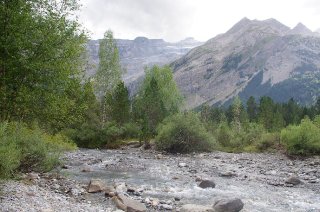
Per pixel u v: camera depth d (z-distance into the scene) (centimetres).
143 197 1917
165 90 8275
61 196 1681
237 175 2783
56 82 2286
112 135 5591
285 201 1931
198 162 3597
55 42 2286
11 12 2123
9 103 2244
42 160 2034
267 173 2941
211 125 7250
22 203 1362
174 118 4731
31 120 2567
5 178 1619
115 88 6669
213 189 2225
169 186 2289
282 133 4331
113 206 1611
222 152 4703
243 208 1742
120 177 2612
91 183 1950
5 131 1928
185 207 1633
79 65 2677
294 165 3484
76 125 5559
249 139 5653
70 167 3008
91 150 4844
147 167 3186
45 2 2364
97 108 6278
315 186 2422
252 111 13900
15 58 2108
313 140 4022
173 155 4303
